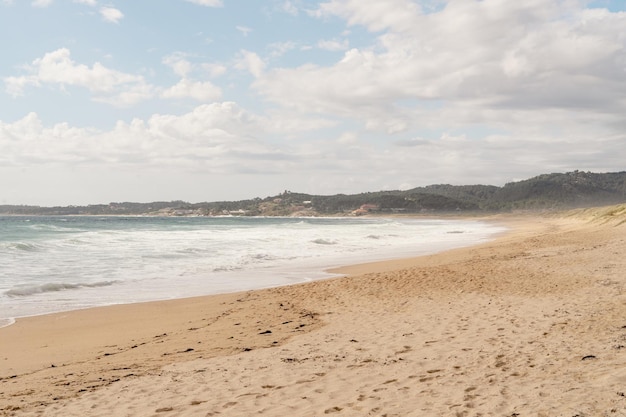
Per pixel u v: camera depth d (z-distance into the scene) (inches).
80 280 685.3
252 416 211.5
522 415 182.4
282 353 322.7
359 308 475.8
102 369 304.8
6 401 245.1
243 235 1692.9
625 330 302.2
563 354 261.9
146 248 1125.7
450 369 257.8
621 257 724.0
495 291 519.5
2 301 542.0
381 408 208.5
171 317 470.9
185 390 253.3
